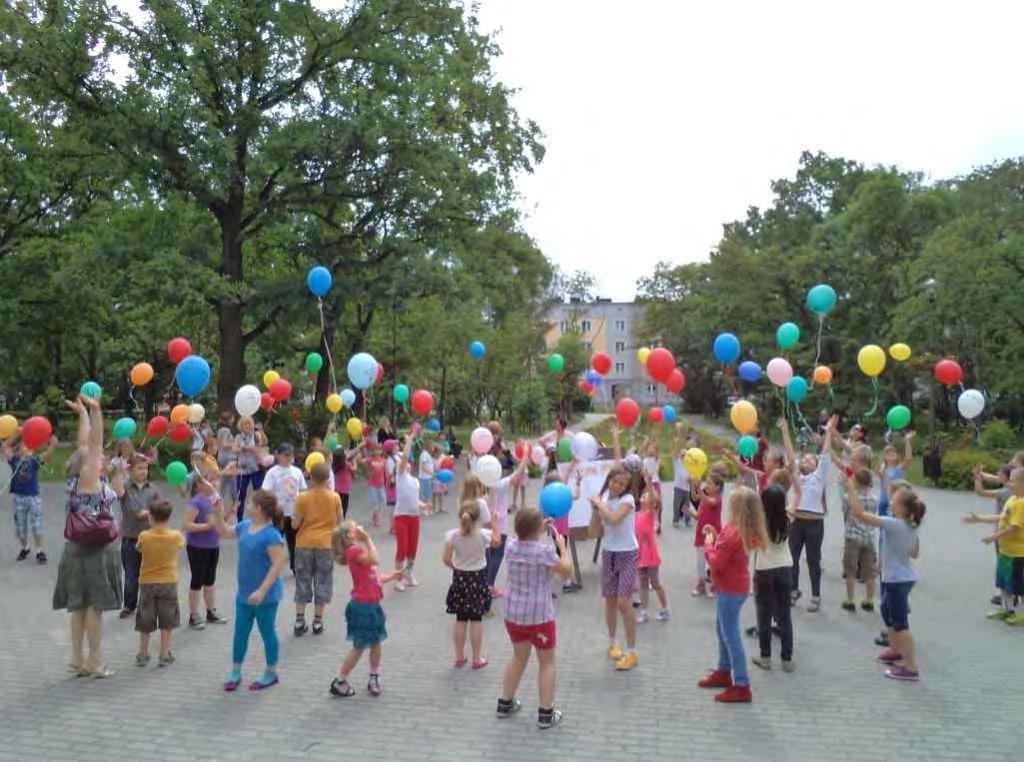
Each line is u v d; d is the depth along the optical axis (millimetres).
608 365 12336
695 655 6930
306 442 21953
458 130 23688
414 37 22438
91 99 19828
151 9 18953
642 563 7992
